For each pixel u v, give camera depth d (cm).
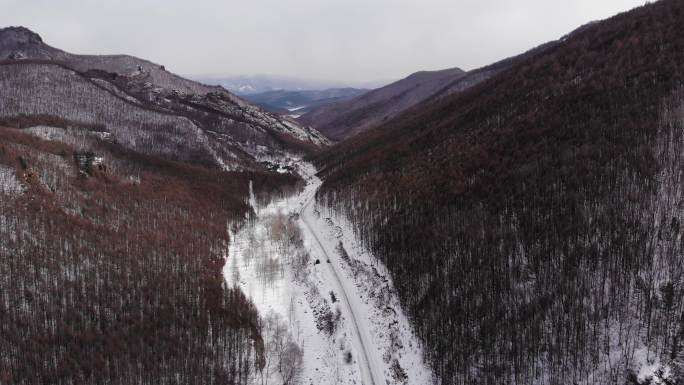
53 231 11362
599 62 15275
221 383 8012
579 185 9519
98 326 8844
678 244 7450
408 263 10506
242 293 11550
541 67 18275
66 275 9956
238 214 17912
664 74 12100
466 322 8131
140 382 7731
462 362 7719
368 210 14525
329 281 12044
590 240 8094
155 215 14638
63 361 7888
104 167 16225
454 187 12575
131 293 9994
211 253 13525
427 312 8912
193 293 10600
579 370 6794
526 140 12762
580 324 7038
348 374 8631
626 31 16562
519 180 10938
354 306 10775
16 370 7531
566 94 14062
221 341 9106
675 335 6412
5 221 10806
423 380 8088
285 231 15638
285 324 10356
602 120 11475
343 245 13912
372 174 17788
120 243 12038
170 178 19138
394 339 9212
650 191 8494
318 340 9950
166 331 9100
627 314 7056
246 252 14225
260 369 8731
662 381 6122
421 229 11394
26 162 13375
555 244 8406
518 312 7725
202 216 16200
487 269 8894
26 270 9681
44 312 8788
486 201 11038
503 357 7394
